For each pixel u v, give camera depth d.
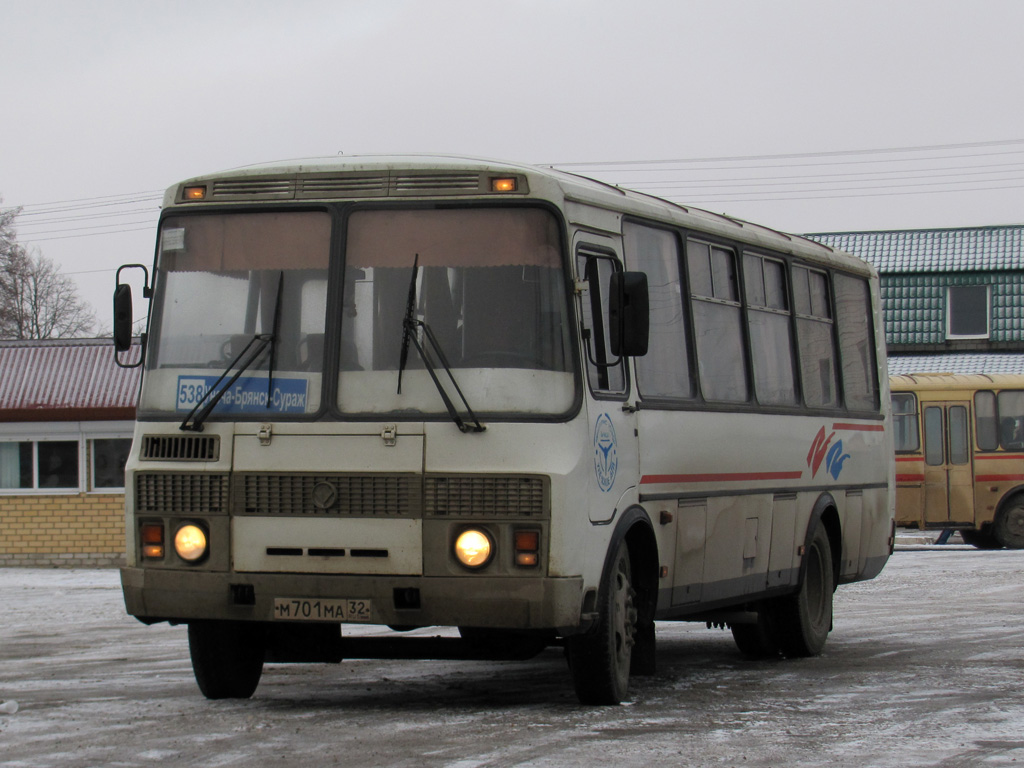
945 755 7.83
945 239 42.66
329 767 7.36
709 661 12.55
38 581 22.38
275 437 8.80
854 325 14.78
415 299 8.78
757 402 11.99
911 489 30.23
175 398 9.07
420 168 8.95
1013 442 30.05
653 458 9.95
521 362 8.66
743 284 12.02
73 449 25.78
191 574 8.91
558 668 11.89
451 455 8.58
